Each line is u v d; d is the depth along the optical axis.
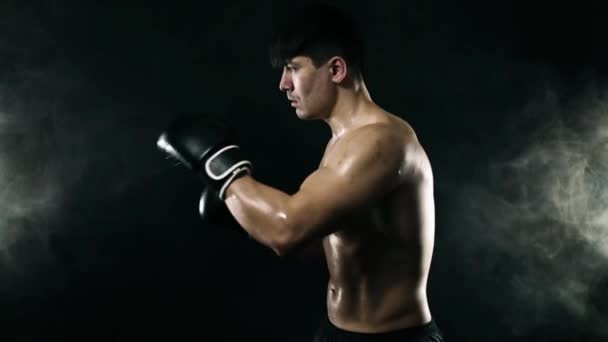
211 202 1.56
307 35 1.27
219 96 3.22
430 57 3.21
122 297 3.15
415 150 1.24
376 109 1.31
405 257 1.28
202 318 3.18
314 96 1.30
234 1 3.20
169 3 3.17
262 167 3.26
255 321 3.20
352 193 1.12
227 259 3.20
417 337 1.30
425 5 3.20
